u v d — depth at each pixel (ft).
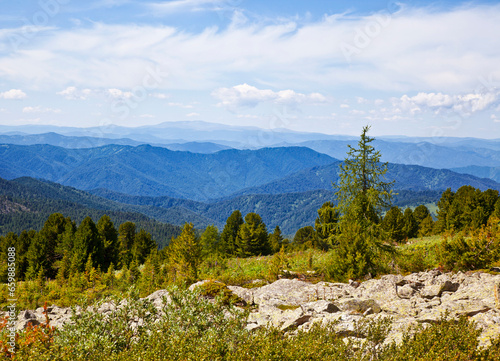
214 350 21.44
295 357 19.47
